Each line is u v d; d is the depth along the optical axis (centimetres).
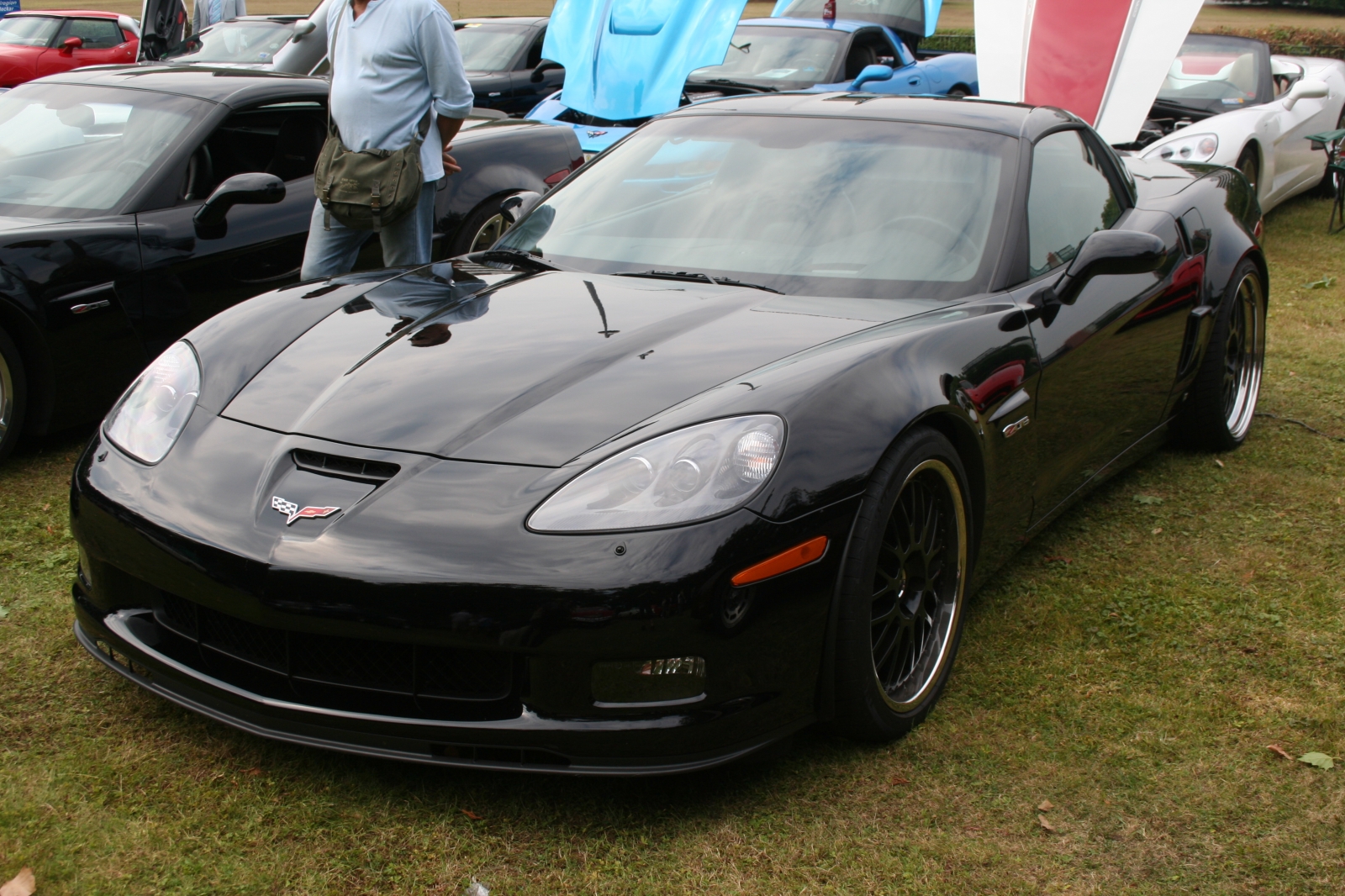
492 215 515
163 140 418
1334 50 2056
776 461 198
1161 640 274
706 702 193
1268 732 236
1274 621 284
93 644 233
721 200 298
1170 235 352
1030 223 288
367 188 386
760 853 196
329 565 190
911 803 211
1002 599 296
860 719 217
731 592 190
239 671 208
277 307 262
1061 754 227
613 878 189
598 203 314
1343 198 823
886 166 298
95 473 223
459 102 401
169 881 184
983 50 673
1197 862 196
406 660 196
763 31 945
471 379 221
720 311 250
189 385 233
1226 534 339
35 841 191
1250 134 755
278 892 183
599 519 189
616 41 718
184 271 397
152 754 218
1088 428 300
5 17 1579
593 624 185
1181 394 372
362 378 225
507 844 197
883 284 266
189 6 2512
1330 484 379
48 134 429
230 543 198
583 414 206
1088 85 651
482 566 186
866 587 209
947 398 228
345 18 386
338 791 210
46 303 359
